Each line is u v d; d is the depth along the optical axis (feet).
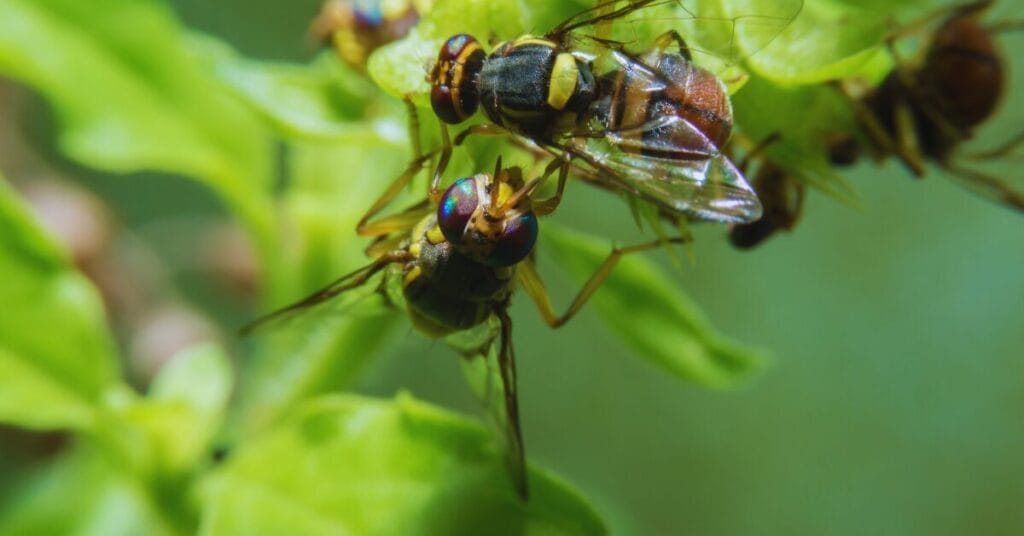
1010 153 0.33
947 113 0.32
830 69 0.29
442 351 0.58
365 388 0.36
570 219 0.53
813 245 0.62
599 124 0.30
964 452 0.62
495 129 0.30
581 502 0.30
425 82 0.29
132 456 0.32
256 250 0.34
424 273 0.30
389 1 0.32
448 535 0.30
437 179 0.30
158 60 0.34
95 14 0.34
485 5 0.30
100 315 0.32
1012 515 0.61
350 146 0.33
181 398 0.33
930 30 0.32
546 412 0.63
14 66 0.33
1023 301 0.61
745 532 0.63
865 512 0.62
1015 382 0.61
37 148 0.44
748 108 0.30
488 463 0.30
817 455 0.63
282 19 0.54
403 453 0.30
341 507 0.31
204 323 0.40
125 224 0.51
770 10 0.29
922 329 0.62
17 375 0.32
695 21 0.30
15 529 0.37
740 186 0.29
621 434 0.63
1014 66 0.38
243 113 0.34
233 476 0.31
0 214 0.32
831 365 0.63
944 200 0.61
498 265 0.30
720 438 0.64
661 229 0.30
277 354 0.33
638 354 0.33
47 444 0.38
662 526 0.63
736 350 0.33
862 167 0.61
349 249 0.33
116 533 0.37
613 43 0.30
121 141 0.33
